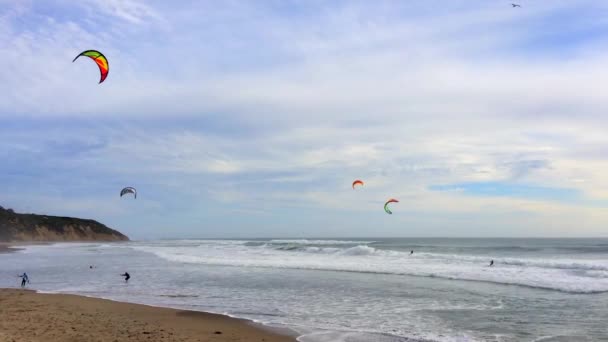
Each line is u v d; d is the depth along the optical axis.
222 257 31.75
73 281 19.42
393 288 16.23
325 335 9.74
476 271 20.16
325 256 31.58
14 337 8.39
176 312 12.33
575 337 9.45
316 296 14.79
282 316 11.77
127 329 9.89
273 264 25.42
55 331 9.27
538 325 10.50
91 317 11.27
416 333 9.85
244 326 10.62
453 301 13.58
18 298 14.34
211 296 15.05
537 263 23.22
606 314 11.58
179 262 28.41
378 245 52.53
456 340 9.25
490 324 10.62
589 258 29.84
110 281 19.25
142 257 33.97
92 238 103.25
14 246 62.00
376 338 9.45
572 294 14.59
